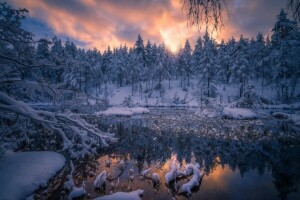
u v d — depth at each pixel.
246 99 26.56
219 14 3.20
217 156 10.04
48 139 12.18
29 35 7.47
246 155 10.16
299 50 35.84
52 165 7.59
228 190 6.46
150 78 61.31
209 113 26.11
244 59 43.03
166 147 11.58
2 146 7.25
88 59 57.06
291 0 3.56
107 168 8.18
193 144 12.24
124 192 5.88
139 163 8.92
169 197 5.94
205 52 43.56
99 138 9.25
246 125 18.55
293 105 36.38
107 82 71.06
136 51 65.00
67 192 6.14
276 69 40.09
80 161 8.86
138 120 22.36
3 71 7.38
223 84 56.69
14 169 6.49
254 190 6.50
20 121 7.63
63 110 9.59
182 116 25.50
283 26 39.00
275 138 13.45
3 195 5.25
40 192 6.02
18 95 8.40
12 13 6.88
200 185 6.80
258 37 59.62
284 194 6.26
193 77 64.31
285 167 8.51
